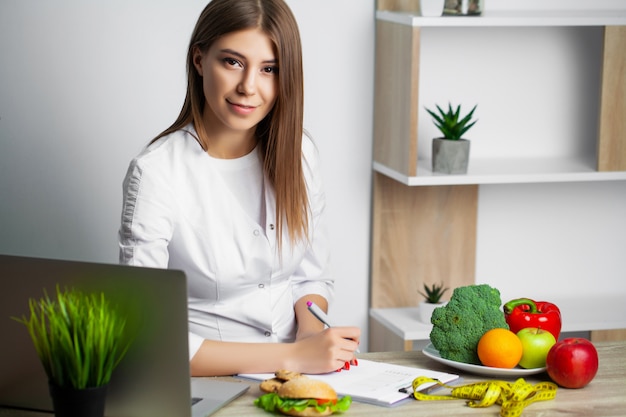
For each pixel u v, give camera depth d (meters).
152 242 1.84
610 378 1.68
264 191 2.00
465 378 1.68
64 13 2.73
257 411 1.51
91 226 2.88
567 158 3.11
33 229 2.85
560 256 3.23
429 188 3.06
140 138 2.85
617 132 2.86
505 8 3.01
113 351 1.38
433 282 3.12
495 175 2.76
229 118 1.83
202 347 1.68
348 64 2.94
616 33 2.80
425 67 3.00
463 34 3.01
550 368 1.63
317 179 2.17
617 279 3.29
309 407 1.47
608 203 3.24
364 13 2.92
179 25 2.80
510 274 3.21
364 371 1.70
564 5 3.04
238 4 1.78
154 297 1.39
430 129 3.05
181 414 1.43
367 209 3.06
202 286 1.97
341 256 3.07
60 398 1.35
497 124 3.09
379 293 3.08
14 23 2.72
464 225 3.11
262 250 1.98
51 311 1.34
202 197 1.92
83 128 2.81
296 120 1.92
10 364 1.48
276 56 1.81
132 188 1.87
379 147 2.96
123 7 2.76
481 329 1.70
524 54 3.06
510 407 1.49
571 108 3.13
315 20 2.89
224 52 1.78
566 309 3.09
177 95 2.84
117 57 2.79
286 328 2.08
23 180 2.82
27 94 2.77
